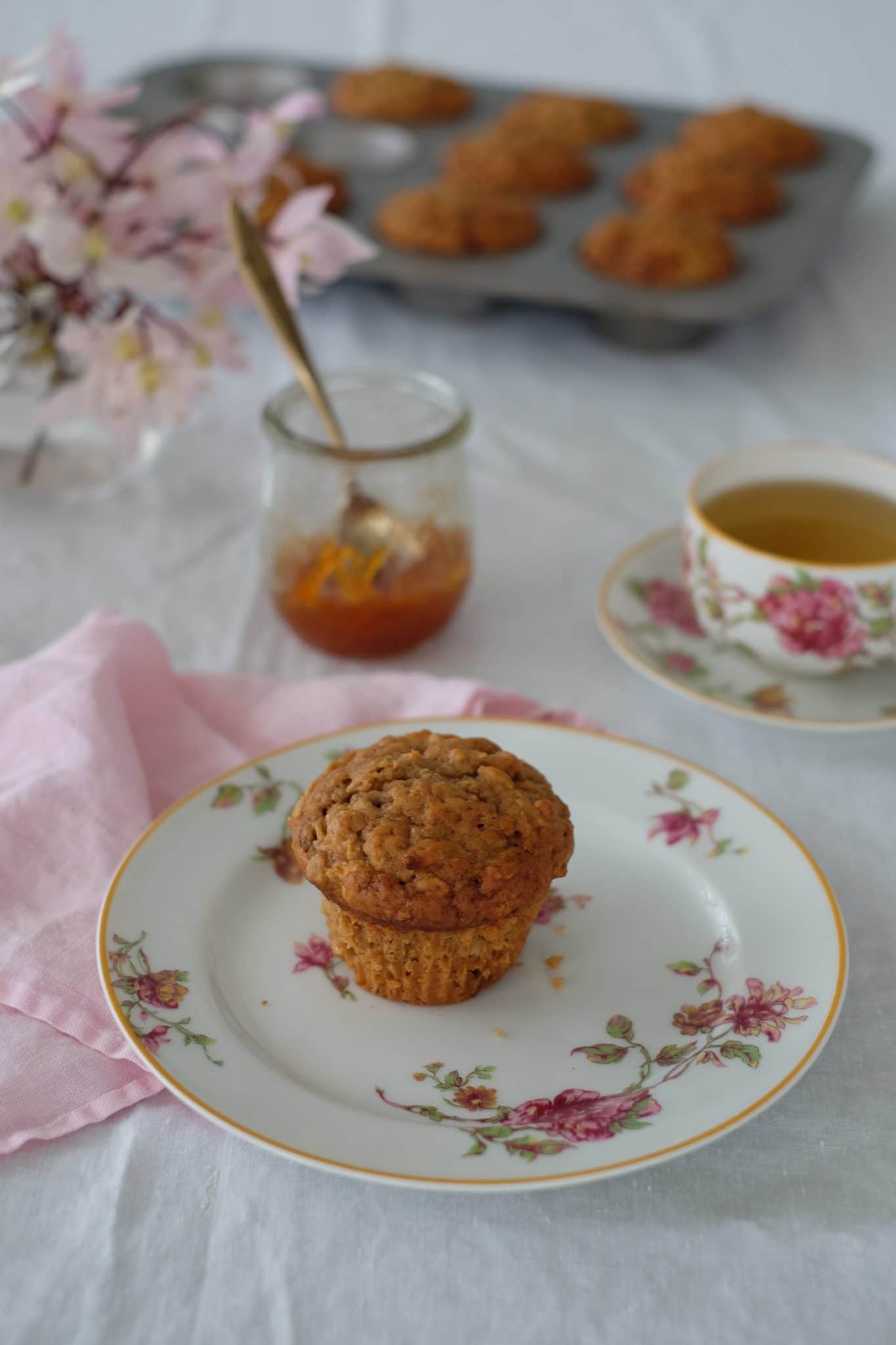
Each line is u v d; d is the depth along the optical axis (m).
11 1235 0.50
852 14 1.45
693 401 0.88
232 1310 0.49
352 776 0.57
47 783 0.59
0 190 0.70
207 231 0.74
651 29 1.42
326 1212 0.51
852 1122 0.53
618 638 0.68
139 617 0.72
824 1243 0.51
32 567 0.74
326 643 0.69
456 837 0.55
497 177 1.00
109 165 0.72
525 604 0.74
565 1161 0.49
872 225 1.05
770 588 0.66
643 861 0.60
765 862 0.59
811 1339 0.49
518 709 0.66
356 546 0.68
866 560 0.67
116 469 0.79
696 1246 0.50
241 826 0.60
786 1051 0.52
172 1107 0.53
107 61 1.27
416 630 0.69
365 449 0.68
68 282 0.74
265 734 0.65
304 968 0.56
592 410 0.87
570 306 0.89
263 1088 0.52
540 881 0.55
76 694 0.62
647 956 0.57
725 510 0.70
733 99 1.28
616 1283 0.50
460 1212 0.51
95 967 0.55
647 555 0.73
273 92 1.14
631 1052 0.54
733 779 0.65
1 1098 0.52
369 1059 0.54
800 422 0.86
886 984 0.57
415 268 0.91
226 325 0.75
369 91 1.11
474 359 0.91
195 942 0.56
